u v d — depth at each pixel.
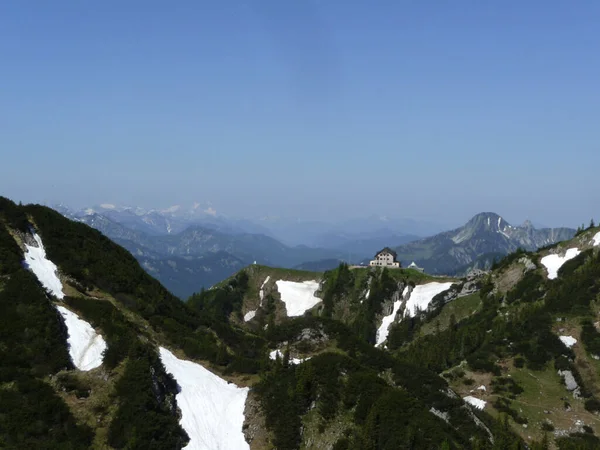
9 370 77.44
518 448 91.12
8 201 117.06
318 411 88.62
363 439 81.12
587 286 161.25
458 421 95.81
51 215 125.56
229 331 133.38
